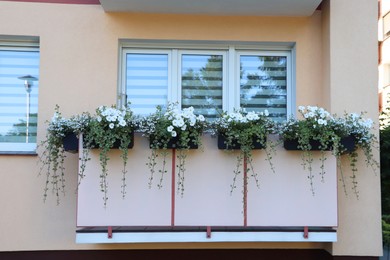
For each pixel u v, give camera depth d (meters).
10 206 3.93
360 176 3.92
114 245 4.02
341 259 3.89
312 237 3.56
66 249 3.97
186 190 3.55
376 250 3.89
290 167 3.61
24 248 3.92
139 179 3.53
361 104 3.97
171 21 4.19
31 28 4.07
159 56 4.36
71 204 3.98
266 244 4.11
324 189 3.60
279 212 3.58
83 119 3.50
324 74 4.15
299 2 3.87
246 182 3.56
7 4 4.06
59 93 4.05
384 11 12.77
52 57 4.07
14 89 4.21
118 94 4.22
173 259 4.07
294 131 3.53
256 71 4.41
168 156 3.56
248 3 3.89
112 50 4.12
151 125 3.42
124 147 3.40
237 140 3.46
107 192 3.50
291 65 4.39
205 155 3.57
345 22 4.02
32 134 4.20
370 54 4.01
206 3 3.89
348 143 3.68
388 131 4.99
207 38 4.20
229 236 3.54
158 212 3.53
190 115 3.45
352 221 3.90
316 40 4.24
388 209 5.11
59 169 3.98
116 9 4.03
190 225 3.54
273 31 4.24
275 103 4.39
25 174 3.96
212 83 4.37
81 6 4.12
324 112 3.58
